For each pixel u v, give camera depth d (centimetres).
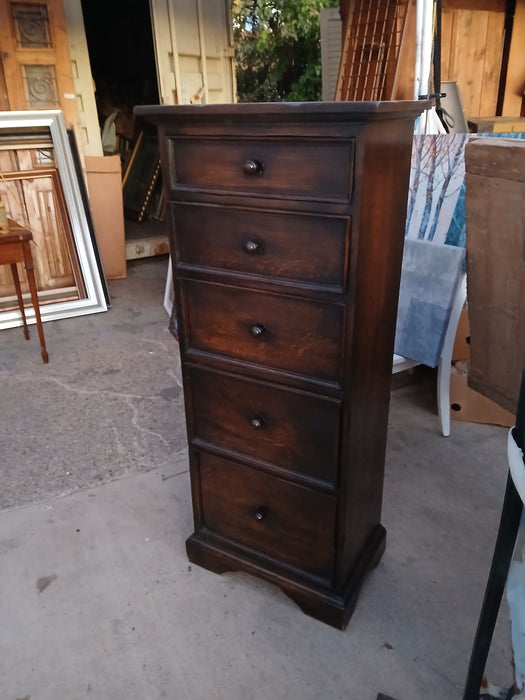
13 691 128
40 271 345
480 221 102
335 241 106
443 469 200
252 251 116
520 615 95
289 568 146
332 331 114
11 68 314
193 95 415
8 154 321
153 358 288
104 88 559
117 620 145
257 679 129
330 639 138
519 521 93
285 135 102
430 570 157
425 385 260
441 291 200
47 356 284
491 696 113
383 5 299
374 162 102
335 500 130
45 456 209
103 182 391
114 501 187
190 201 121
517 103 409
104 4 535
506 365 108
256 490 143
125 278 421
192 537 161
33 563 162
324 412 122
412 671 130
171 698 125
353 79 325
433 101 120
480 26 368
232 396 135
